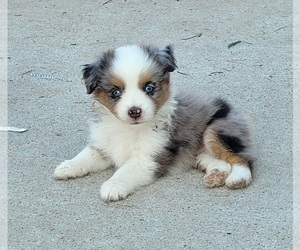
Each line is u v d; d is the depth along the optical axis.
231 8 2.38
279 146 1.69
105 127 1.62
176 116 1.62
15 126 1.80
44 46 2.18
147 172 1.58
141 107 1.54
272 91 1.92
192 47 2.14
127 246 1.42
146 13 2.37
